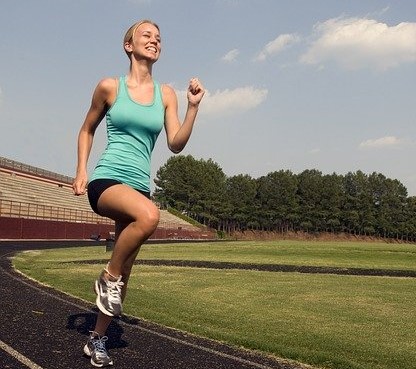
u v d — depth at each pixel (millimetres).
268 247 35594
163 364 4266
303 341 5629
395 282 13414
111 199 3545
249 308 8141
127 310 7055
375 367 4711
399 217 134000
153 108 3857
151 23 3957
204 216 118938
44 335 5055
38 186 53875
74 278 11328
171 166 121312
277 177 128375
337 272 16422
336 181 131375
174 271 14812
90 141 4070
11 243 28812
